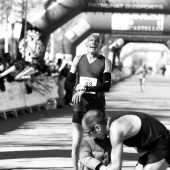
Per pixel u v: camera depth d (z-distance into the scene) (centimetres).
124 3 4116
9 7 4778
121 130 782
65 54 4769
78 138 1100
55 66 3703
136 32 4456
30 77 2781
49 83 3359
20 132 2005
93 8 4138
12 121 2411
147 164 814
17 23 4006
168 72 15250
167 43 8400
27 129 2102
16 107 2666
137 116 806
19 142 1733
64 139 1823
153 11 4116
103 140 878
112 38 7356
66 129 2123
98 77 1086
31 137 1861
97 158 874
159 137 803
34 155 1480
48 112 2966
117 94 5056
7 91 2575
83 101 1089
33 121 2419
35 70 2983
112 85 7106
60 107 3312
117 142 780
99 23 4397
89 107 1087
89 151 873
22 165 1328
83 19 4366
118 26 4391
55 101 3244
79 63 1098
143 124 798
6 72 2509
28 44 4003
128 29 4412
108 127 805
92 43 1084
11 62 2770
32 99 2947
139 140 802
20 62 2808
